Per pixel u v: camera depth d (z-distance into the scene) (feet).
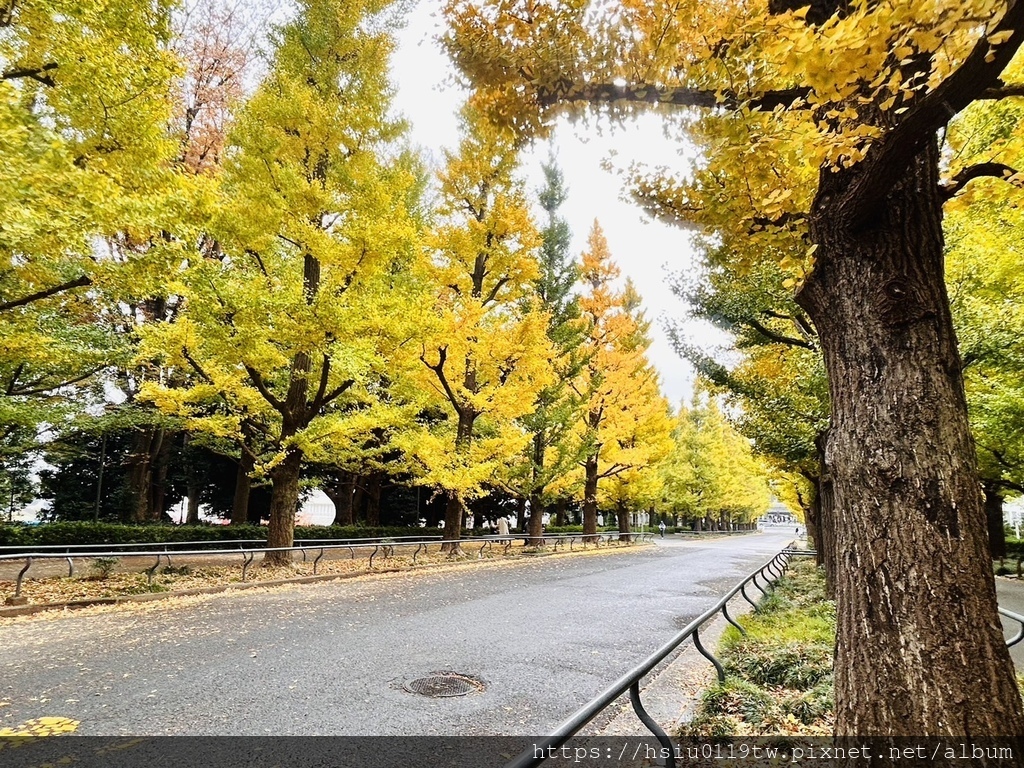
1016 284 29.50
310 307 35.65
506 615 29.45
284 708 15.49
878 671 8.15
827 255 10.06
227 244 37.11
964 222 27.35
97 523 46.42
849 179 9.97
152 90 25.16
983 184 11.44
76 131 25.25
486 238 58.03
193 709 15.26
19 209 18.89
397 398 56.85
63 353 35.47
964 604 7.88
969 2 6.76
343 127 39.34
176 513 95.35
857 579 8.73
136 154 25.27
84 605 27.71
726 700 15.40
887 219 9.50
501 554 63.72
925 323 9.03
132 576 35.55
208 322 34.94
